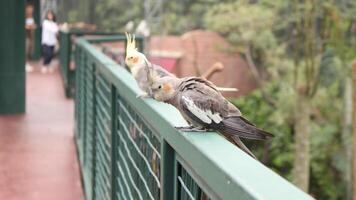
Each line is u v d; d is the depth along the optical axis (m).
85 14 26.30
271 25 12.88
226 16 13.43
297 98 10.77
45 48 17.89
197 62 15.45
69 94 12.48
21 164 7.11
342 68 11.38
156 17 19.33
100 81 5.19
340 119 12.07
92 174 5.42
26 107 11.04
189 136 2.03
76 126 8.21
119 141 3.96
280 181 1.47
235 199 1.49
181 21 19.06
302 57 12.19
